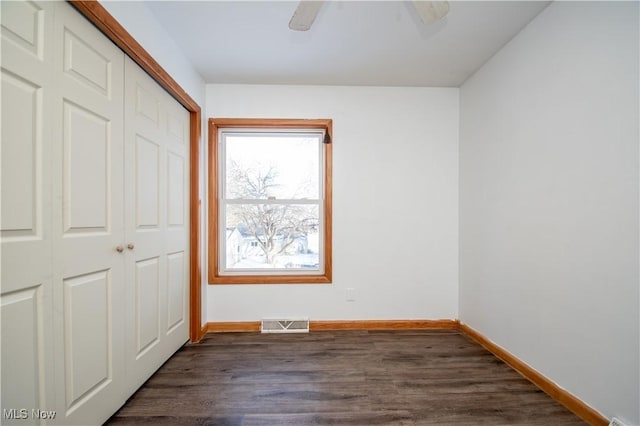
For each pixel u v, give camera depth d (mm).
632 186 1204
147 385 1675
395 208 2670
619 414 1250
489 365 1928
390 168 2672
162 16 1720
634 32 1200
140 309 1639
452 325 2646
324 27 1845
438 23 1800
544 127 1668
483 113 2287
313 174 2748
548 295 1629
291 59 2219
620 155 1250
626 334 1228
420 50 2104
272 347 2209
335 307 2629
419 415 1424
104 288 1354
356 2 1621
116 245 1429
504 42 1995
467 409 1473
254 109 2617
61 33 1106
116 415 1416
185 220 2223
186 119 2248
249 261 2723
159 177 1842
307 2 1242
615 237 1269
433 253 2674
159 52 1773
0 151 898
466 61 2244
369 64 2289
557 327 1564
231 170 2723
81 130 1209
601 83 1333
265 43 2012
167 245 1949
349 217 2652
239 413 1435
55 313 1089
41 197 1032
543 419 1399
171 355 2016
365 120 2666
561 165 1549
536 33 1732
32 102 998
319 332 2543
